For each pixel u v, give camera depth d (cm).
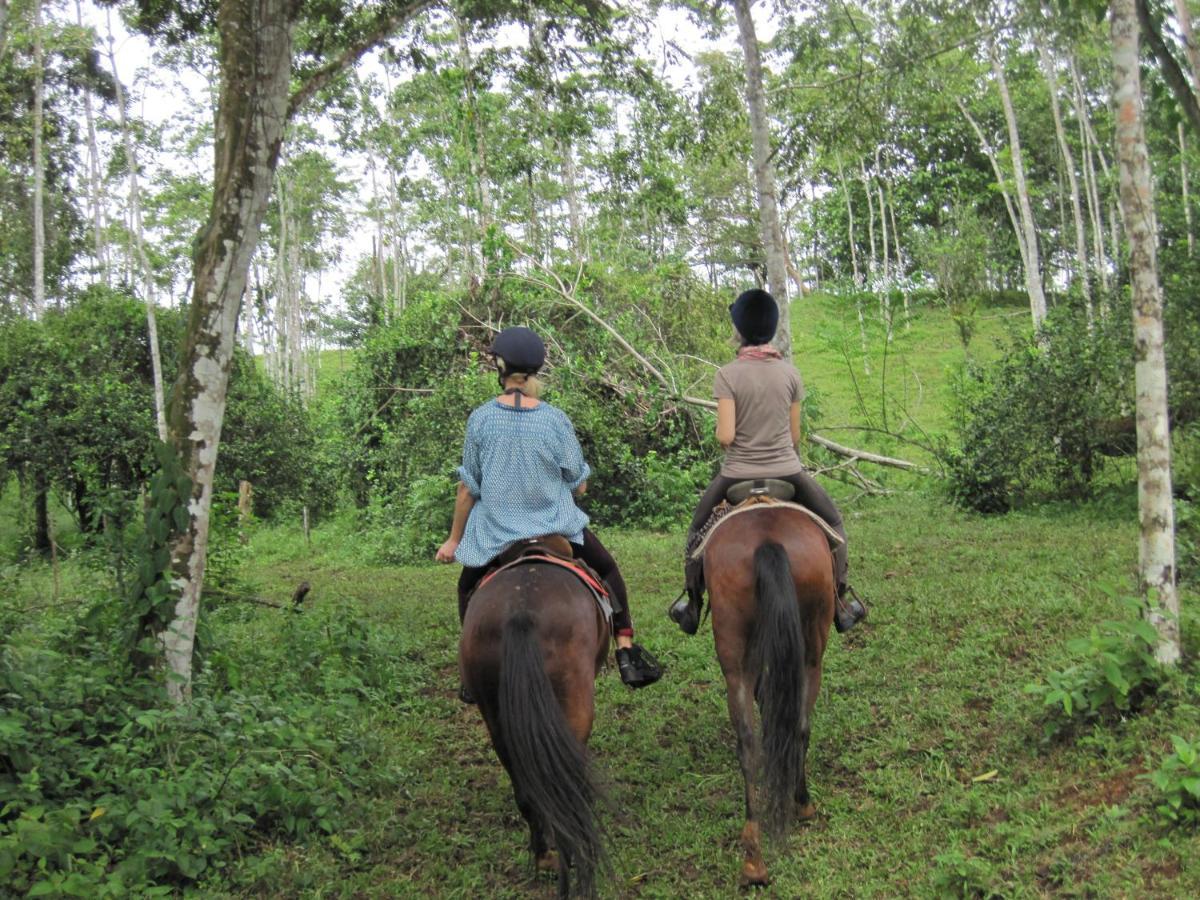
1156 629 535
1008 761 537
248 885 459
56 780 482
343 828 518
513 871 489
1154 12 1038
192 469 616
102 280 2672
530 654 395
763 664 445
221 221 622
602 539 1436
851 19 1342
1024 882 411
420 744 652
